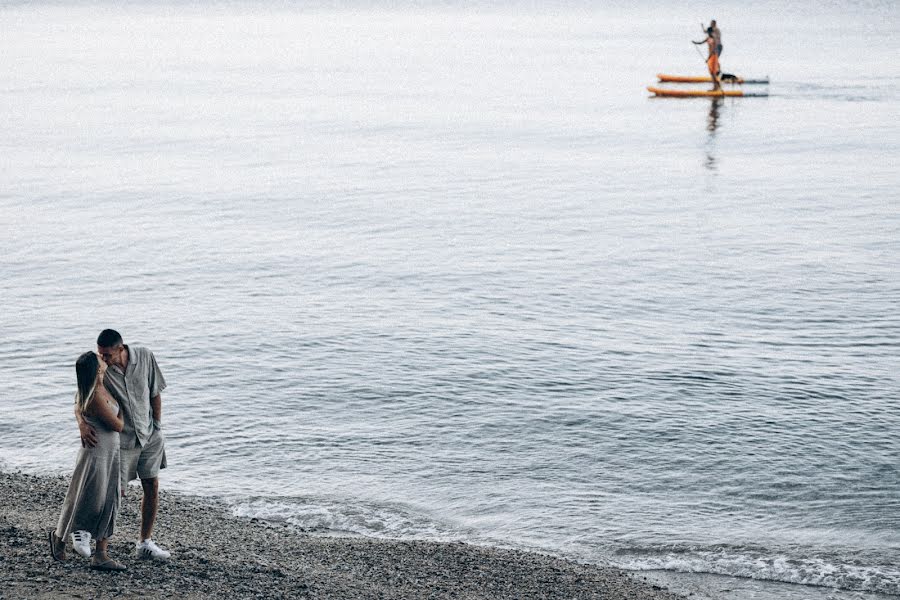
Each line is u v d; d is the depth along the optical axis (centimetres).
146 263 3434
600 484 1767
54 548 1021
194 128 7400
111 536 1140
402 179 5266
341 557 1325
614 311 2920
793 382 2297
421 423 2052
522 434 1994
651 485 1761
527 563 1373
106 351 988
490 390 2242
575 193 4878
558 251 3681
